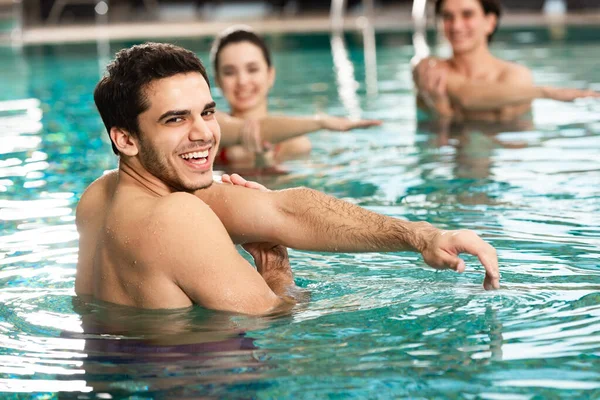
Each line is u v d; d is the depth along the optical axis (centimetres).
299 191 249
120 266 238
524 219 316
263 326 219
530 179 381
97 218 252
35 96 715
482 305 226
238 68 498
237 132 456
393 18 1271
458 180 387
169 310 232
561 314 217
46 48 1071
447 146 467
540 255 271
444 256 217
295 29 1190
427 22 1209
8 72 892
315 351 200
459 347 198
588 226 304
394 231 230
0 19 1200
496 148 454
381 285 249
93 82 794
